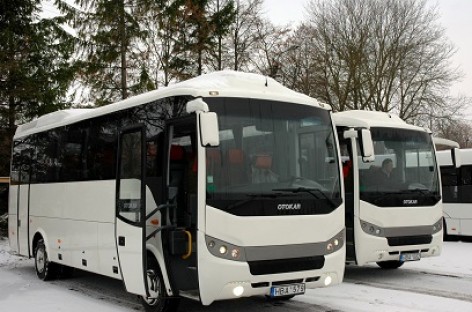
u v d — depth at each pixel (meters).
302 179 7.14
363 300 8.62
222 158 6.60
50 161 11.02
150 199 7.46
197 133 6.45
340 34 29.36
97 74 24.14
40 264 11.27
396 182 10.65
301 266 6.86
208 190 6.45
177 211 6.96
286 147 7.12
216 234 6.40
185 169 6.84
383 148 10.73
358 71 28.62
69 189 9.99
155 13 24.80
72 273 11.28
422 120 29.48
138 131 7.47
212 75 7.84
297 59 30.02
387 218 10.30
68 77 22.05
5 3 20.58
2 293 9.59
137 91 24.25
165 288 7.17
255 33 28.50
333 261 7.14
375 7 29.58
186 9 25.58
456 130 33.69
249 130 6.89
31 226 11.74
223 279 6.36
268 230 6.65
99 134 9.12
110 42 24.06
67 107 21.80
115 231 7.93
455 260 13.49
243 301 8.59
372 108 29.34
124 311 7.99
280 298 8.70
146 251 7.50
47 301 8.80
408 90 29.36
